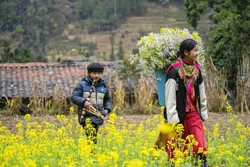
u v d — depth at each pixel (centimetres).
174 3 9006
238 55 1617
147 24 8306
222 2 1959
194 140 578
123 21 8481
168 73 596
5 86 1791
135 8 8638
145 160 614
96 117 719
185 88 593
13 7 7706
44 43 7575
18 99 1416
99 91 726
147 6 8806
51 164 600
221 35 1711
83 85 720
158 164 626
